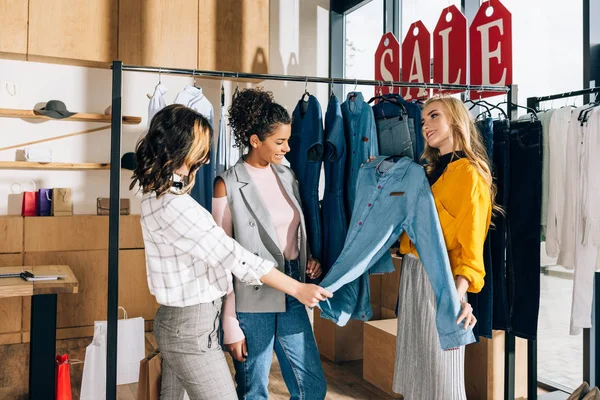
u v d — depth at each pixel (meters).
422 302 2.14
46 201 4.64
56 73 4.79
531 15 3.43
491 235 2.71
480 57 3.30
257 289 2.07
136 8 4.31
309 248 2.35
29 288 2.79
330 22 5.43
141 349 3.16
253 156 2.16
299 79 2.42
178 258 1.75
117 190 2.14
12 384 3.44
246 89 2.16
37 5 4.06
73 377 3.57
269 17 4.89
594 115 2.53
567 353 3.26
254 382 2.11
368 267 2.17
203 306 1.80
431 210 2.09
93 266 4.61
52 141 4.81
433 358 2.10
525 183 2.71
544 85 3.35
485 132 2.64
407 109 2.51
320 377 2.18
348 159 2.45
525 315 2.71
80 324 4.57
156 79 5.07
